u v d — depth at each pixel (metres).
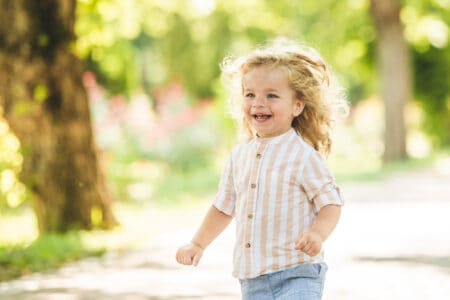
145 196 21.69
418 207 16.06
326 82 5.61
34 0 12.77
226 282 8.99
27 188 13.09
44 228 13.36
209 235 5.65
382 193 19.06
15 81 12.73
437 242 11.62
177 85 28.95
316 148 5.63
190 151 27.66
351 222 14.08
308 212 5.29
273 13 37.31
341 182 22.62
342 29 34.03
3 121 12.91
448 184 20.84
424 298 8.04
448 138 39.53
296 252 5.22
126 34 17.62
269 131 5.38
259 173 5.32
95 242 12.02
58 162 13.19
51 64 12.92
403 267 9.77
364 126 36.66
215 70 43.22
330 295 8.26
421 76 36.88
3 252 10.63
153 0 20.19
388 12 30.05
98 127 24.83
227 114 5.93
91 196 13.49
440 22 32.28
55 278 9.31
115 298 8.15
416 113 38.41
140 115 26.67
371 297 8.13
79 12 14.15
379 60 30.81
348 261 10.26
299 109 5.48
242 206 5.37
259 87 5.38
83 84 13.45
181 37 43.06
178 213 16.66
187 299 8.06
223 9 39.88
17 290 8.60
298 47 5.59
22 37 12.73
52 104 13.05
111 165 22.59
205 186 23.27
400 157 30.52
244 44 42.44
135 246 11.79
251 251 5.29
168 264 10.23
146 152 26.92
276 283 5.23
